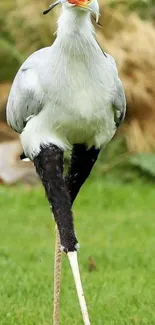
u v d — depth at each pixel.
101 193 18.34
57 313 8.55
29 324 9.83
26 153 8.37
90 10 7.87
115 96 8.30
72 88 8.09
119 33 21.14
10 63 21.92
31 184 19.69
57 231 8.44
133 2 21.88
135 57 20.89
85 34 8.02
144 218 16.62
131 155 20.17
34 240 14.98
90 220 16.48
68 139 8.31
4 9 21.67
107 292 11.28
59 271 8.52
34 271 12.55
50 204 8.03
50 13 21.44
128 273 12.46
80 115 8.14
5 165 20.03
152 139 20.61
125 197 18.17
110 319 10.04
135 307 10.55
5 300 10.86
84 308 7.52
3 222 16.38
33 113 8.25
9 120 8.74
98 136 8.41
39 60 8.27
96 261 13.31
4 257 13.59
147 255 13.67
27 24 21.48
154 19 22.58
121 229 15.76
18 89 8.38
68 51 8.05
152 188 19.08
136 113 20.78
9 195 18.19
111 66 8.30
